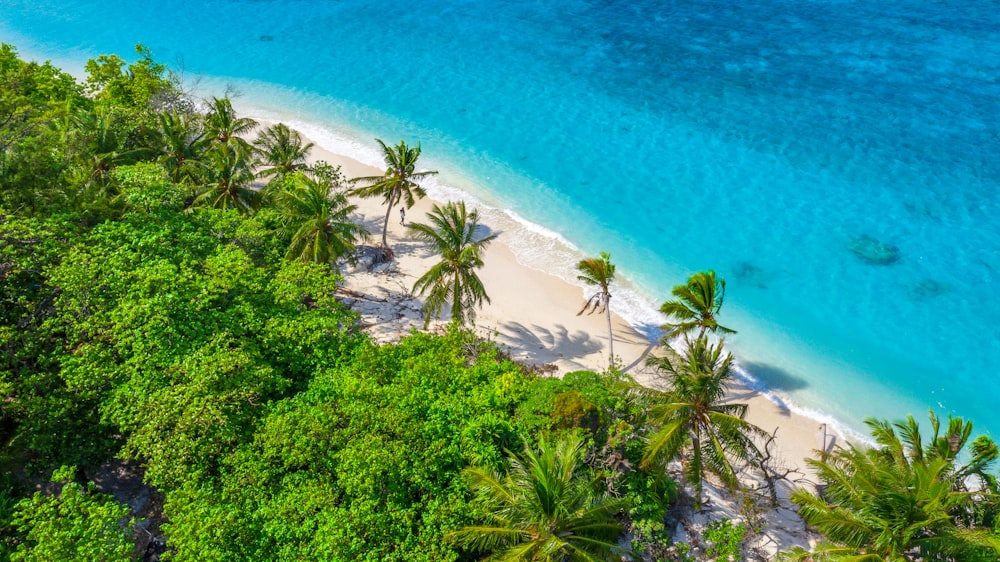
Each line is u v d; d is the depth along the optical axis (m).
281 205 37.41
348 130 61.44
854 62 68.56
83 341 25.77
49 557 18.41
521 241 46.56
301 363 27.62
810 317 40.25
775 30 77.00
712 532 25.77
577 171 54.38
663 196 51.12
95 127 40.53
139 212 30.69
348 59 75.69
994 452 22.86
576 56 73.88
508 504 21.81
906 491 21.23
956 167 52.12
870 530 21.44
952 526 20.50
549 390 27.23
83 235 28.56
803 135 57.28
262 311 28.44
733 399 35.12
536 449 25.28
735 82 66.50
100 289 26.05
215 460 23.52
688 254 45.44
